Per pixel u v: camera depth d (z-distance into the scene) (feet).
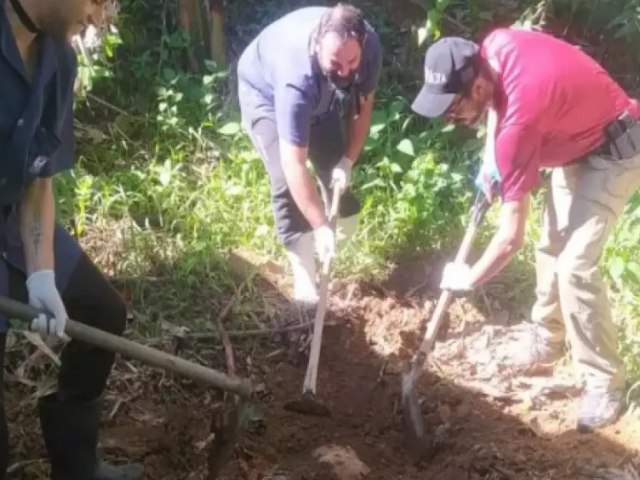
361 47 7.68
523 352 8.60
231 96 11.59
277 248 9.76
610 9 11.52
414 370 7.94
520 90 6.73
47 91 5.48
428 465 7.61
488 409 8.09
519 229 7.00
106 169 10.83
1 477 5.84
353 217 9.43
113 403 7.95
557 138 7.10
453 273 7.76
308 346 8.65
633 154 7.14
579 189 7.32
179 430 7.76
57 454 6.70
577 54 7.01
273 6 12.74
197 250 9.42
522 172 6.83
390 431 8.00
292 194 8.13
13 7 5.14
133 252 9.45
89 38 11.17
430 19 11.16
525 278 9.46
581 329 7.53
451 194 10.31
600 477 7.21
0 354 5.69
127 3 12.67
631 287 8.95
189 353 8.57
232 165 10.64
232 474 7.35
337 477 7.39
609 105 7.06
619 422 7.74
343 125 8.64
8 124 5.31
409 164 10.72
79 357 6.42
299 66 7.82
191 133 11.17
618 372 7.72
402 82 12.01
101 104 11.75
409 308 9.22
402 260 9.77
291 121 7.86
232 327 8.89
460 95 6.73
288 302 9.20
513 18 12.03
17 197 5.60
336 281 9.36
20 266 5.91
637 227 9.38
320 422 8.05
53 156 5.68
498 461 7.39
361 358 8.73
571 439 7.66
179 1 12.03
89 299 6.18
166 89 11.71
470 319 9.11
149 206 10.18
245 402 6.63
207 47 12.12
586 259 7.32
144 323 8.74
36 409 7.77
